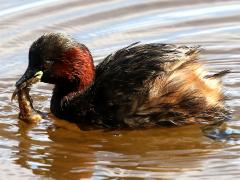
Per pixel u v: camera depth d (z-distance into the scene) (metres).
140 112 13.70
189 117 13.80
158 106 13.65
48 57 14.27
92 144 13.53
